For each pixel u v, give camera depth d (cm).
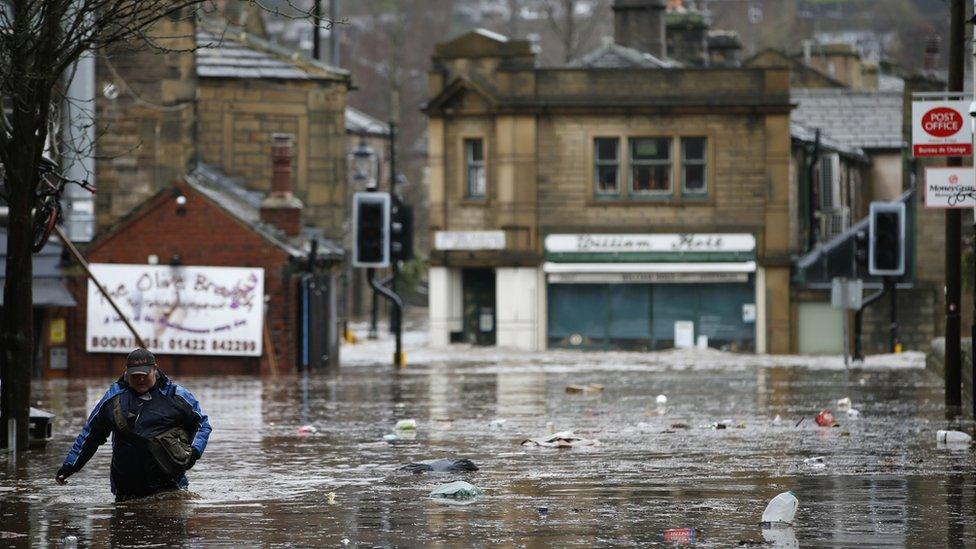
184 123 8438
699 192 10619
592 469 3338
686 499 2858
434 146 10762
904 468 3297
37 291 7631
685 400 5475
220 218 7694
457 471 3331
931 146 4772
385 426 4506
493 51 10650
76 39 3734
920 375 7131
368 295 15975
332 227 9162
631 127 10594
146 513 2752
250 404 5441
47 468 3469
